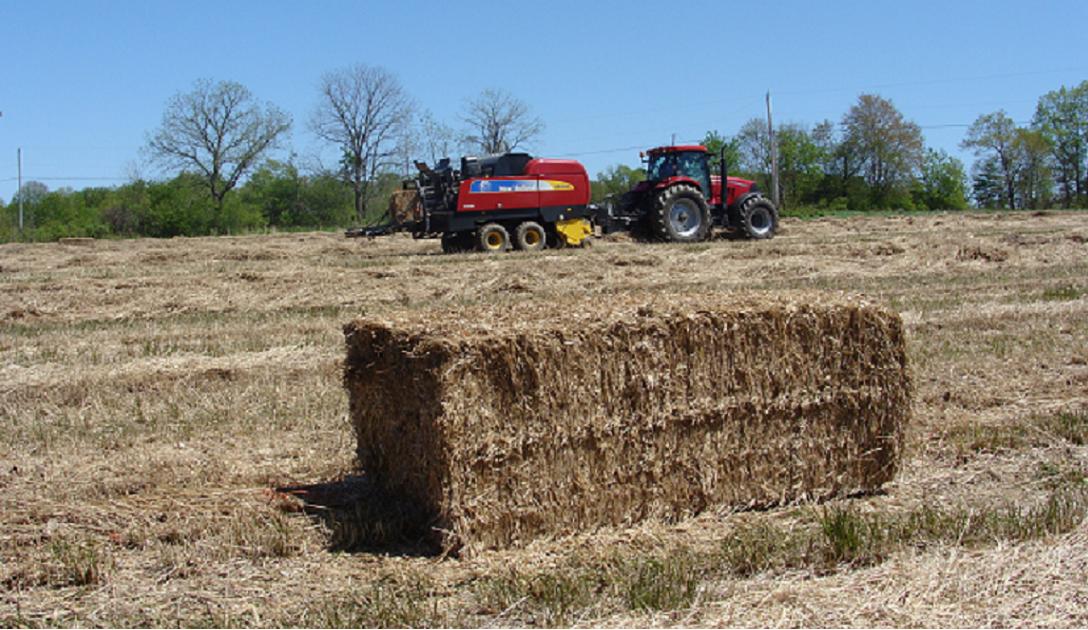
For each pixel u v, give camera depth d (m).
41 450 6.95
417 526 5.21
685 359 5.33
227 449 6.87
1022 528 4.78
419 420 5.05
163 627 4.05
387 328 5.31
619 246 21.91
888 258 18.28
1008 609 3.89
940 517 5.02
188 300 14.79
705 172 23.69
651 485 5.31
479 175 21.11
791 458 5.64
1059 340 10.30
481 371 4.82
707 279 16.42
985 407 7.68
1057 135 71.50
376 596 4.23
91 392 8.72
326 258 22.39
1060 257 18.91
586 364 5.07
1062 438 6.67
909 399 5.87
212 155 58.03
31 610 4.22
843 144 69.94
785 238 24.42
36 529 5.13
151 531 5.06
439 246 26.70
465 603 4.26
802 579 4.36
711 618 3.90
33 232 50.41
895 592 4.07
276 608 4.23
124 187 62.31
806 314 5.59
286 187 61.12
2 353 10.58
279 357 10.12
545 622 3.97
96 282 16.70
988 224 31.58
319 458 6.57
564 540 5.05
